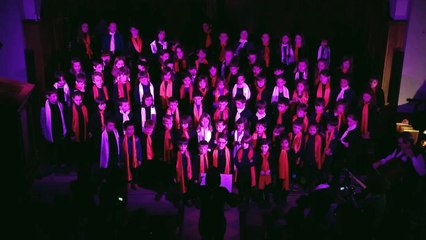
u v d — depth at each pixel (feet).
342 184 27.48
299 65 33.24
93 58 37.42
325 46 36.11
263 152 26.94
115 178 22.17
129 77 33.04
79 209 20.85
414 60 33.99
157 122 31.09
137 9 41.65
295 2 41.29
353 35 40.73
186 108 31.68
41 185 28.81
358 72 37.42
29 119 29.91
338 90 32.04
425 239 23.36
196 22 41.75
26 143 28.55
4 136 25.72
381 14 35.27
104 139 27.66
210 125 28.45
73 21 40.32
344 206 22.67
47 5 34.09
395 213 23.98
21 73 32.73
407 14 33.45
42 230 20.83
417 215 25.76
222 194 20.71
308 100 33.81
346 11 40.57
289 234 21.09
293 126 27.94
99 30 38.47
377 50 35.86
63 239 20.48
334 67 39.24
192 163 27.30
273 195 28.58
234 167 28.02
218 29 42.04
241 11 41.93
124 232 20.95
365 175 30.30
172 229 24.81
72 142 30.09
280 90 31.83
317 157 28.04
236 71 33.06
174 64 34.63
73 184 21.38
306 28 41.78
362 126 30.22
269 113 32.24
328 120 27.81
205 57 37.55
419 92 34.58
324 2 40.88
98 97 28.96
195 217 26.61
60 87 30.14
